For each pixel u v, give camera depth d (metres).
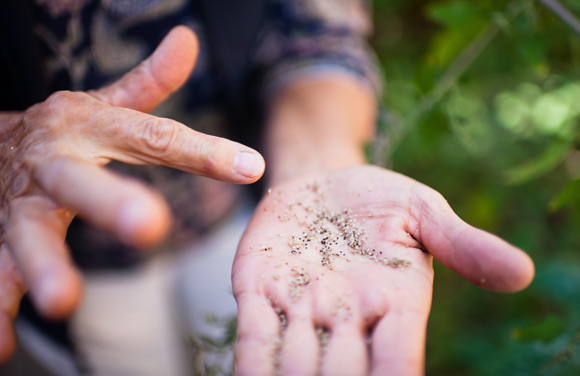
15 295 0.22
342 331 0.24
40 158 0.22
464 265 0.24
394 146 0.39
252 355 0.23
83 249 0.39
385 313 0.24
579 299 0.41
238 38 0.38
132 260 0.40
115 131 0.23
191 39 0.27
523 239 0.49
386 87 0.58
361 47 0.41
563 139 0.33
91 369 0.46
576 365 0.34
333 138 0.36
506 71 0.49
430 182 0.53
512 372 0.37
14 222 0.21
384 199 0.28
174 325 0.47
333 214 0.29
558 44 0.43
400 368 0.22
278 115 0.38
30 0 0.31
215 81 0.39
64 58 0.33
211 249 0.44
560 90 0.48
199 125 0.40
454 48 0.37
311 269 0.26
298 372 0.23
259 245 0.27
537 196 0.51
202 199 0.41
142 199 0.19
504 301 0.49
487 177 0.51
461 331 0.49
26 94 0.32
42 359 0.45
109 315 0.43
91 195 0.19
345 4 0.41
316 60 0.39
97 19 0.33
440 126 0.38
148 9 0.34
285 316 0.25
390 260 0.26
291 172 0.34
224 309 0.45
